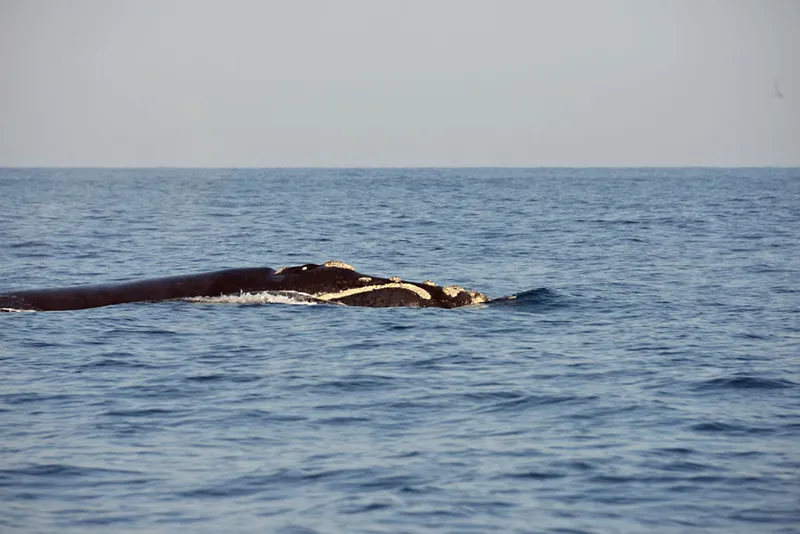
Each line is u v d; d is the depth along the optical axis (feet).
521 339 303.89
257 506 167.94
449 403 229.86
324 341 295.48
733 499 171.32
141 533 157.48
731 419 216.54
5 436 203.41
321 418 217.56
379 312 339.57
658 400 232.32
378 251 582.76
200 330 308.60
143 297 350.84
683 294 407.23
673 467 186.19
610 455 192.75
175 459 190.39
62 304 343.05
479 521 162.20
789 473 183.11
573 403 229.86
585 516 164.45
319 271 359.25
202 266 501.15
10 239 644.69
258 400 231.91
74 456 191.42
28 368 262.06
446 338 302.45
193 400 232.12
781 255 579.07
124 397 234.17
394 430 209.05
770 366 267.80
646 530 159.43
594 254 578.25
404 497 171.63
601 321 337.93
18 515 163.84
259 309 339.16
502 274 478.18
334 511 165.89
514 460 189.98
